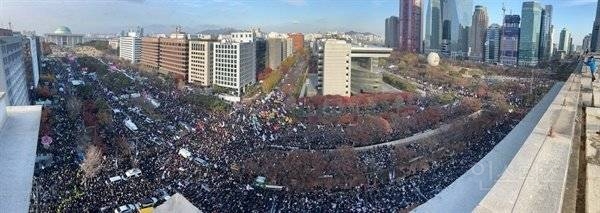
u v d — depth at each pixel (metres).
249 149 154.00
